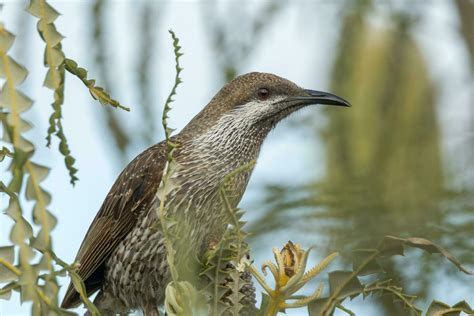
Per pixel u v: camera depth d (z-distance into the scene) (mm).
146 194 11031
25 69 5148
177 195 10547
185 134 11133
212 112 11211
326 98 11719
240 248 6465
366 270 6527
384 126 12758
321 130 12500
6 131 5082
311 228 11641
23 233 5145
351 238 11570
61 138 5504
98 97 6484
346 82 12625
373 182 12258
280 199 11906
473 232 11578
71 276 5430
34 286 5109
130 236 11141
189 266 6773
